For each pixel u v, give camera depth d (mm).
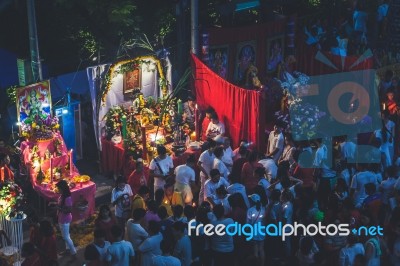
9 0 19516
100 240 11000
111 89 16891
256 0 19047
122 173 16406
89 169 17609
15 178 15297
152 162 14328
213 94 16906
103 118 16891
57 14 19547
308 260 11320
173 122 17000
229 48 18281
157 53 17672
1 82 17859
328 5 21672
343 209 12219
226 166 14906
